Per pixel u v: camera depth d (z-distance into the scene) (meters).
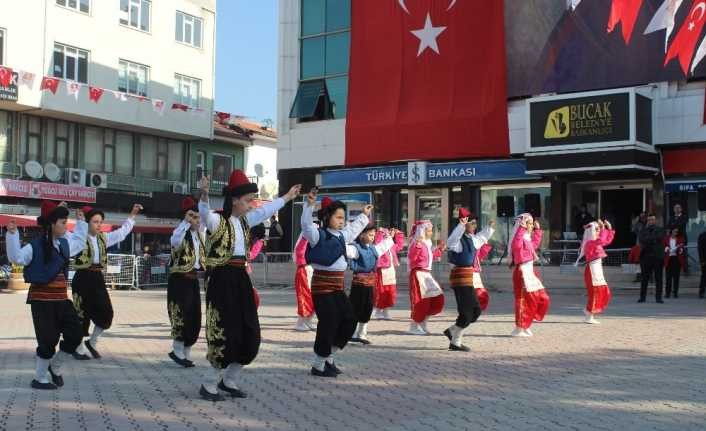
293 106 28.70
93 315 9.90
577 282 21.03
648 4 21.58
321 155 28.06
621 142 20.62
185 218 9.48
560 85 22.92
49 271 7.80
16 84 29.77
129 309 17.80
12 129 31.42
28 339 12.23
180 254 9.38
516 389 7.78
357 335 11.24
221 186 40.34
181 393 7.70
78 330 8.01
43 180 31.83
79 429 6.25
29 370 9.13
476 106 24.62
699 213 21.34
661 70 21.39
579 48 22.61
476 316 10.49
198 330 9.47
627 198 23.05
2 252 28.91
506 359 9.69
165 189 37.16
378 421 6.45
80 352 9.96
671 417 6.54
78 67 32.91
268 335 12.40
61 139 33.19
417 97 25.83
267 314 15.96
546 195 23.88
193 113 37.53
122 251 34.53
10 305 19.73
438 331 12.70
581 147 21.25
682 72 21.06
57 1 31.98
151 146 37.03
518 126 23.81
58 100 31.39
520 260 11.86
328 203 8.69
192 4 38.31
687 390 7.66
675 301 17.55
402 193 26.95
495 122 24.16
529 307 11.80
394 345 11.08
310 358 9.98
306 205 8.33
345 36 28.02
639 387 7.83
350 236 8.72
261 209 7.61
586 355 9.89
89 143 34.28
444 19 25.39
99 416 6.70
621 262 21.33
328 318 8.52
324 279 8.57
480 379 8.35
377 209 27.28
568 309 16.06
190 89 38.28
